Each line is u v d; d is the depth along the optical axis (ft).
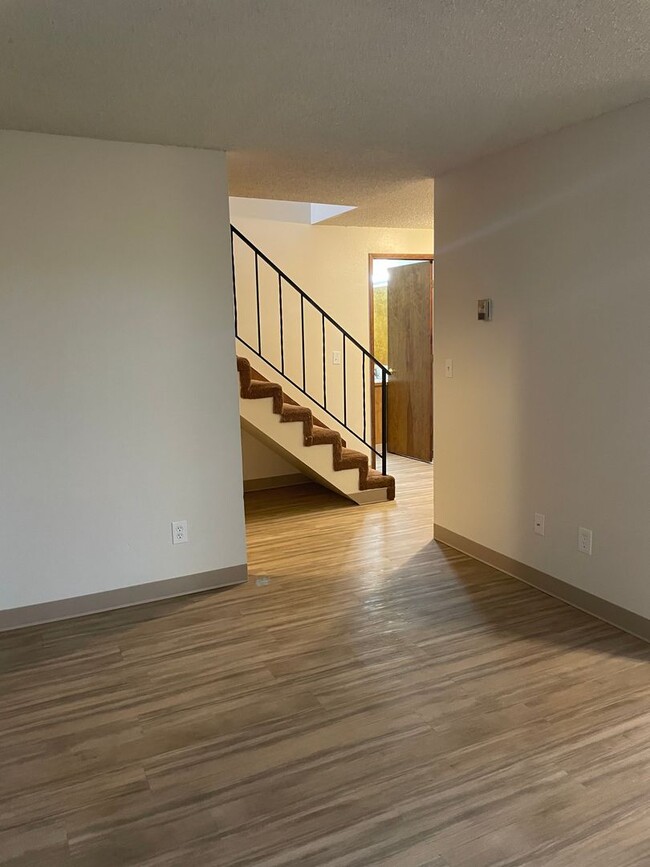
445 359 13.28
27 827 6.22
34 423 10.10
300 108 8.79
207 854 5.85
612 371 9.47
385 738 7.38
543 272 10.52
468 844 5.87
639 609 9.48
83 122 9.22
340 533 14.99
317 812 6.30
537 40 6.80
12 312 9.78
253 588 11.79
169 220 10.63
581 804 6.31
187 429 11.23
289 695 8.30
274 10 6.05
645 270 8.81
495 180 11.32
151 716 7.93
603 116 9.18
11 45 6.71
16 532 10.18
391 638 9.74
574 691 8.20
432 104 8.69
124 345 10.56
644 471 9.16
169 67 7.34
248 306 19.10
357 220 17.98
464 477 13.12
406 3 5.96
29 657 9.42
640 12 6.18
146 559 11.18
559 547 10.85
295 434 16.38
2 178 9.53
